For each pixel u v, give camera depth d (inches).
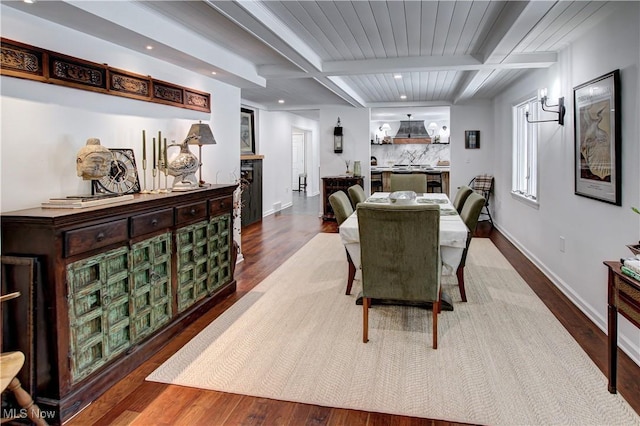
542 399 82.8
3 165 84.7
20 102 88.0
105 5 94.6
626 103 102.0
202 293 130.0
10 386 67.2
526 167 226.1
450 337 111.9
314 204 425.7
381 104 324.2
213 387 89.3
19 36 87.3
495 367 95.6
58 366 77.3
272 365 98.3
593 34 121.2
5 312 77.7
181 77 147.3
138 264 98.8
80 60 102.3
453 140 309.9
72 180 101.6
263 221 320.8
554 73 158.2
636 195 97.9
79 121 103.6
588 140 123.9
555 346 105.7
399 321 123.6
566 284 145.9
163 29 116.5
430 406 81.4
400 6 114.8
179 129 146.9
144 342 101.2
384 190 424.8
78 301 81.6
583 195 128.3
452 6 115.1
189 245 121.7
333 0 110.3
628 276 75.3
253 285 160.9
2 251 79.0
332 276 171.5
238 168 194.2
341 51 160.4
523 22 114.4
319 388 88.4
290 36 136.3
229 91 183.2
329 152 336.8
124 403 83.9
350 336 113.7
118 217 91.5
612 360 83.1
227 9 104.3
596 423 75.4
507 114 247.0
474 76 198.7
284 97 285.6
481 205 135.3
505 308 132.6
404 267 105.3
